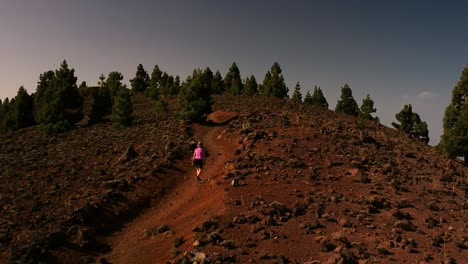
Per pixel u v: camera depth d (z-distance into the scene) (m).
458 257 13.15
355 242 13.87
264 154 26.31
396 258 12.84
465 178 26.45
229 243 13.61
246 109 54.50
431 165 29.38
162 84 103.69
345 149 28.34
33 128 55.12
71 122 52.59
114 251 16.11
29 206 21.03
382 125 67.19
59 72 54.50
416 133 61.19
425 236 14.88
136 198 21.45
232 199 18.11
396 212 16.83
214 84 89.31
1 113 75.31
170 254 14.02
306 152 26.75
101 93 57.34
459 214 17.94
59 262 15.10
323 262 12.30
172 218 18.67
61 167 29.41
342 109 78.50
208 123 45.84
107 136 42.38
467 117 39.81
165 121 48.94
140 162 27.83
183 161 28.52
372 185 21.02
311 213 16.62
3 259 15.16
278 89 84.44
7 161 33.56
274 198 18.31
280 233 14.54
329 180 21.36
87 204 18.89
